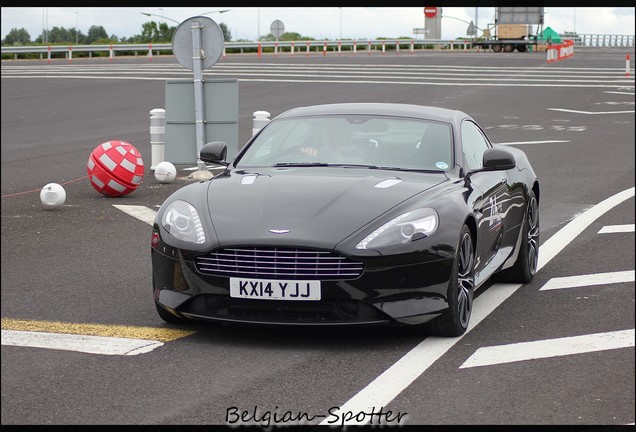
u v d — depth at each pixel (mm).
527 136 20219
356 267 5398
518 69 43875
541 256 8672
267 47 67938
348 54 63812
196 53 13531
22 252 8781
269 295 5438
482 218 6336
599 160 16375
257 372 5078
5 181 13727
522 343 5664
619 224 10305
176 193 6117
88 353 5438
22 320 6227
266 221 5562
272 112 24812
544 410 4445
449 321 5688
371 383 4875
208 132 13805
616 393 4691
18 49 56156
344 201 5719
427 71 42219
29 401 4582
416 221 5570
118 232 9828
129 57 59344
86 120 23594
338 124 6875
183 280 5629
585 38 106188
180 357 5355
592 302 6797
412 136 6691
